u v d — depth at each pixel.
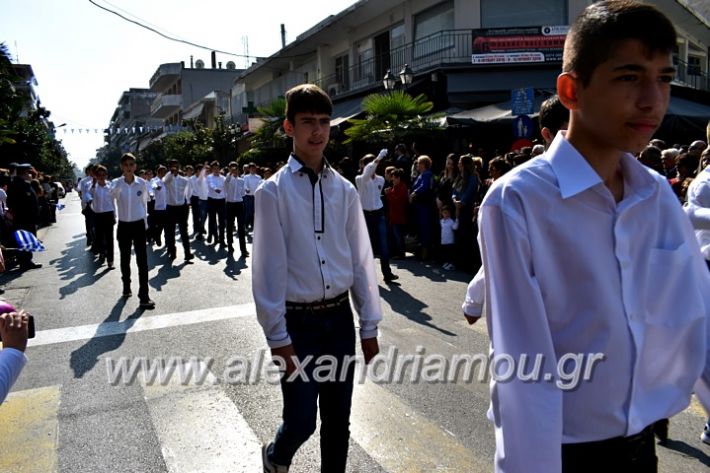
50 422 3.82
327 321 2.45
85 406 4.07
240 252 11.57
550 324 1.47
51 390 4.39
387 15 20.86
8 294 8.22
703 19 20.61
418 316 6.22
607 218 1.44
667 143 13.96
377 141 13.48
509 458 1.39
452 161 9.36
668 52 1.34
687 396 1.57
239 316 6.42
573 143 1.49
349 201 2.58
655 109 1.34
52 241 15.10
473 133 14.60
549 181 1.44
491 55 16.34
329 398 2.50
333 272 2.45
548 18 16.88
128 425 3.75
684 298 1.52
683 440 3.44
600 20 1.35
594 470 1.49
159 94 68.75
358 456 3.29
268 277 2.34
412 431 3.57
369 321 2.65
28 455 3.40
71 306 7.26
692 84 22.03
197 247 12.70
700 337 1.53
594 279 1.42
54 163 34.22
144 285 6.98
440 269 9.02
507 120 12.55
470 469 3.13
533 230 1.42
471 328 5.74
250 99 36.62
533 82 16.19
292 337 2.43
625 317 1.44
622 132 1.37
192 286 8.25
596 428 1.46
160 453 3.38
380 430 3.59
